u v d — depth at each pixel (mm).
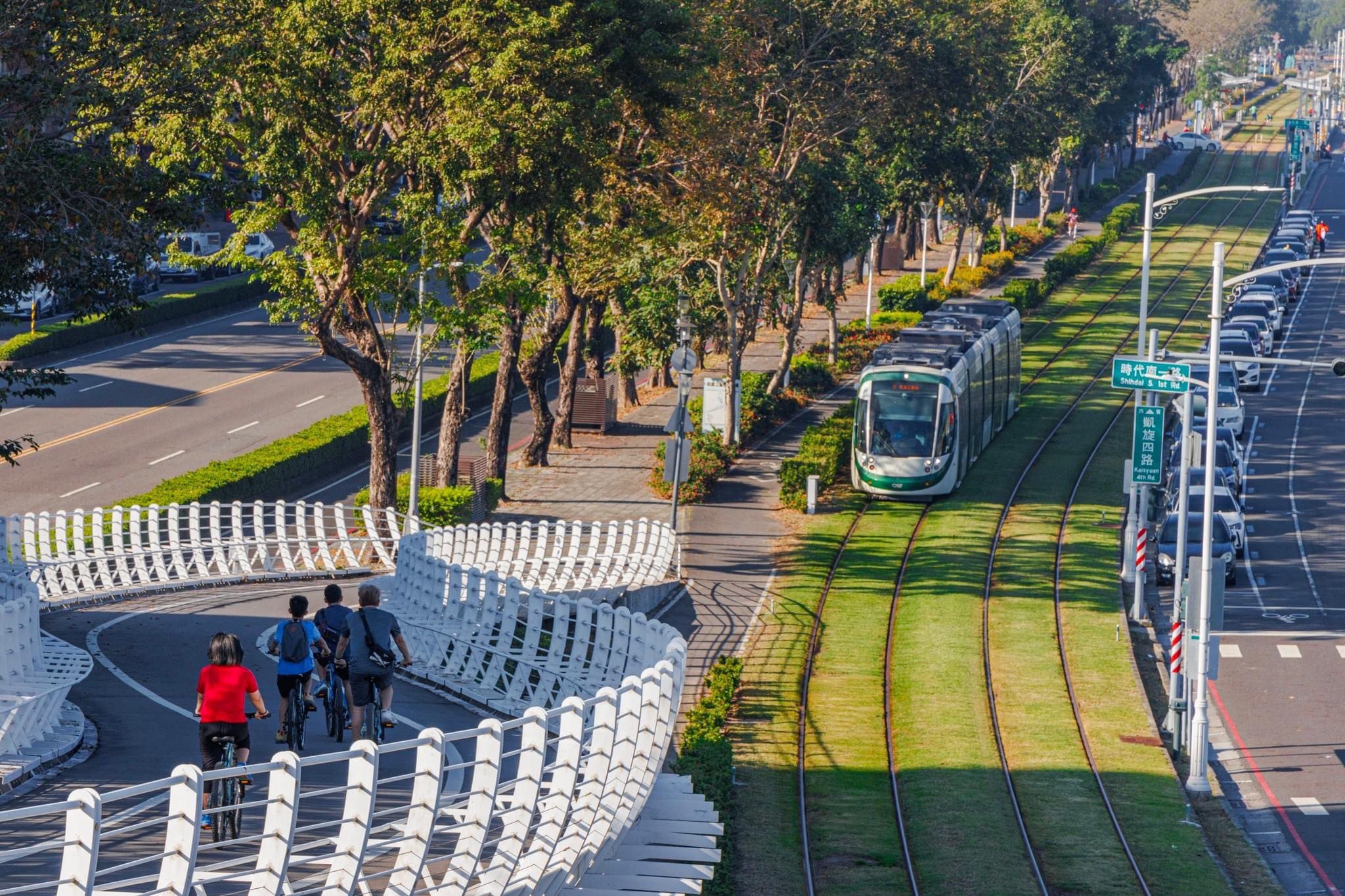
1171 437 87500
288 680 25578
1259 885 35812
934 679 49719
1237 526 67375
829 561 64500
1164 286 142875
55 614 41906
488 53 51406
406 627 35719
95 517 46812
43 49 33938
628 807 22469
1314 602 61281
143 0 35688
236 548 51656
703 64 63031
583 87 53375
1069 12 154625
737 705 46281
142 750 26109
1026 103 129750
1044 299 136500
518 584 32781
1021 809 38938
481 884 18016
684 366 60312
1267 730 47531
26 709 25000
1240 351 105188
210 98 39156
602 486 76438
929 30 86250
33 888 15688
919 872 34312
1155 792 41250
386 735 28266
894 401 74812
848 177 90312
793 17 78812
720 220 74062
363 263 55531
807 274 92500
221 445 77375
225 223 139625
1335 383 107688
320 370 97062
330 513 70250
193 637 38188
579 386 88312
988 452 86000
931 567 63969
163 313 107625
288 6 48688
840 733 44312
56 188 32969
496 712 31312
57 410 83625
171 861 13914
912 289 124750
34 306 84438
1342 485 80875
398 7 50469
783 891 32406
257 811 22344
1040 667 51844
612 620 30984
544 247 61188
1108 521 72750
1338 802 41812
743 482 78312
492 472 71812
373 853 18031
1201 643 42844
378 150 52188
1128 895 33781
